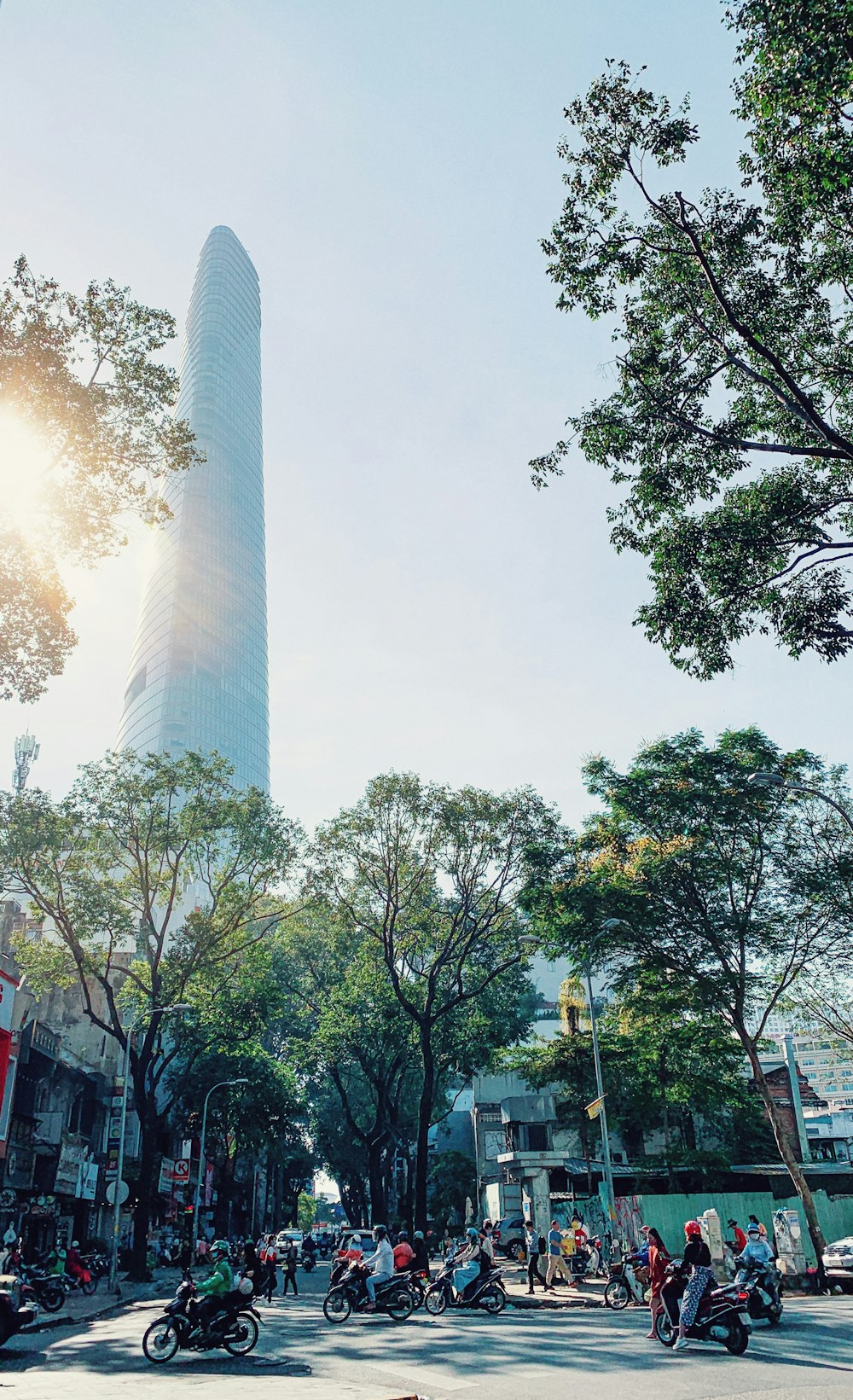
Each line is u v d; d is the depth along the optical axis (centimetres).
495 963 4184
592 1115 3052
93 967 3616
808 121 1250
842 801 2997
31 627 1720
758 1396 1007
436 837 3484
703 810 3022
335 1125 6450
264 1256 2670
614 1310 2061
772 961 3173
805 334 1531
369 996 4316
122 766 3734
